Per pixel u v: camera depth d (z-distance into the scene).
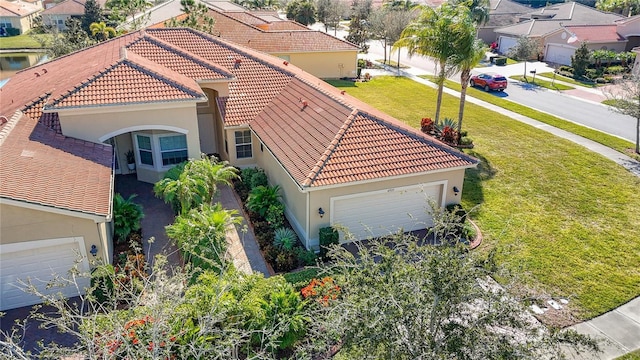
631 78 30.27
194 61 24.61
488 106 37.44
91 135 19.16
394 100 39.16
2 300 13.84
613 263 16.62
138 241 17.47
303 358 9.45
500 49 62.81
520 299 8.75
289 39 45.41
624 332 13.34
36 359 12.16
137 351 8.56
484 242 17.94
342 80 46.38
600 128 31.83
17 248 13.31
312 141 18.83
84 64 23.88
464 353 7.86
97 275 10.77
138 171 22.53
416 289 8.41
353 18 69.75
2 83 34.81
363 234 18.05
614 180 23.52
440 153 18.47
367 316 8.29
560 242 17.92
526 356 7.63
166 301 9.64
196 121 20.80
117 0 57.91
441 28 26.92
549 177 23.81
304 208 17.06
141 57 23.83
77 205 13.73
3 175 13.51
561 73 50.06
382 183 17.34
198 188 18.06
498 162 25.70
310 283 13.92
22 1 92.88
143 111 19.64
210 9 50.06
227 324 11.05
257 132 21.89
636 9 74.50
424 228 19.11
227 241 17.08
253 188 21.03
